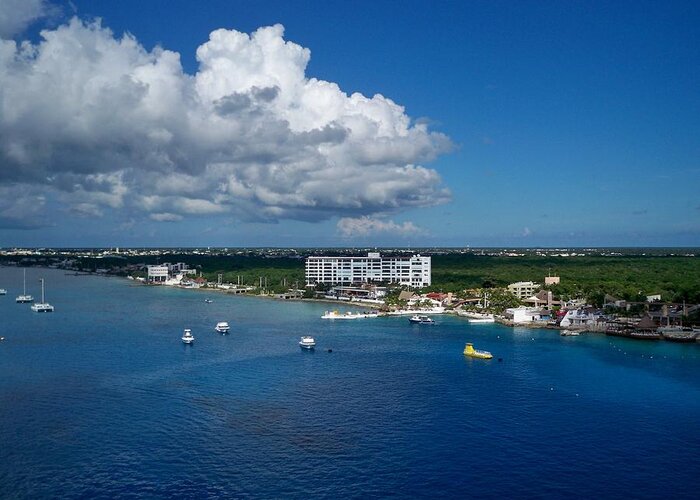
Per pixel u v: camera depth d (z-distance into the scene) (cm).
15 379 19900
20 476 12519
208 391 18688
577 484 12475
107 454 13625
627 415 16562
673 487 12400
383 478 12619
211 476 12588
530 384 19750
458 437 14862
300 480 12456
